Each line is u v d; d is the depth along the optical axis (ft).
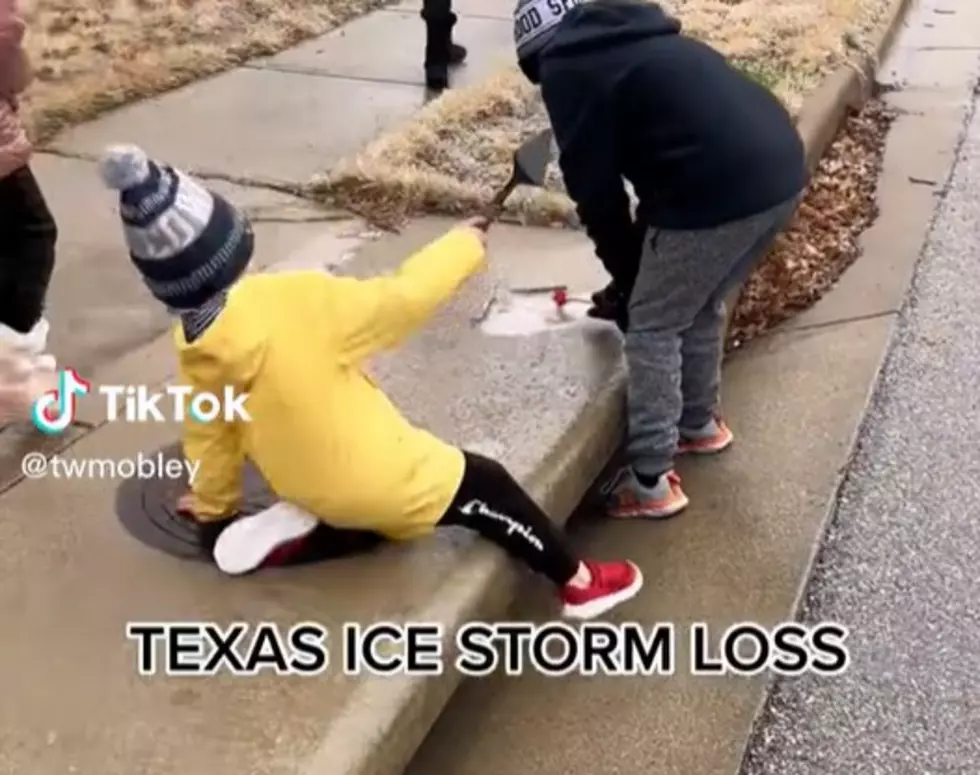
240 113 18.88
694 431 12.78
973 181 19.13
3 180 11.69
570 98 10.75
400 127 17.75
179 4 22.57
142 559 9.82
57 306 13.62
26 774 8.00
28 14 21.06
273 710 8.46
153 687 8.64
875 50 22.30
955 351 14.87
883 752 9.73
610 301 12.92
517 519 9.91
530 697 10.09
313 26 22.66
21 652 8.93
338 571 9.68
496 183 16.19
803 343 14.92
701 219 10.78
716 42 20.88
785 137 11.07
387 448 9.39
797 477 12.64
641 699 10.09
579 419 11.55
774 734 9.86
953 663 10.57
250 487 10.47
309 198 16.15
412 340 12.69
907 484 12.65
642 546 11.69
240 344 8.95
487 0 24.95
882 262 16.75
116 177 8.62
